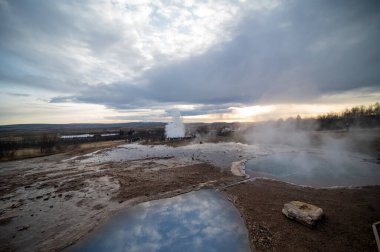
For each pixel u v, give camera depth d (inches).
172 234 358.9
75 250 321.1
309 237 317.1
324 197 474.0
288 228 345.4
